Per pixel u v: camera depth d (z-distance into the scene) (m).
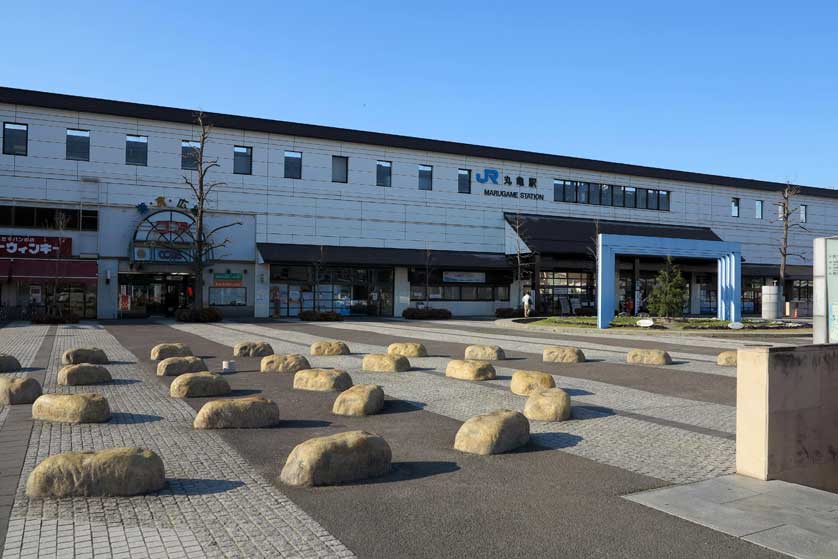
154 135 37.59
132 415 9.28
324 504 5.55
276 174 40.75
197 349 19.20
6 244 33.81
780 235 58.47
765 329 28.77
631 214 52.50
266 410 8.63
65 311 34.56
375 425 8.77
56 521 5.10
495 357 16.45
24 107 34.84
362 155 43.31
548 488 6.04
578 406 10.20
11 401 9.93
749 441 6.48
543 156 49.34
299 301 41.25
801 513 5.39
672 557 4.50
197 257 34.97
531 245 44.06
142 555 4.47
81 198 35.78
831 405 6.88
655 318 33.69
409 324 34.62
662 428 8.62
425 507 5.49
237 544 4.68
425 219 45.12
